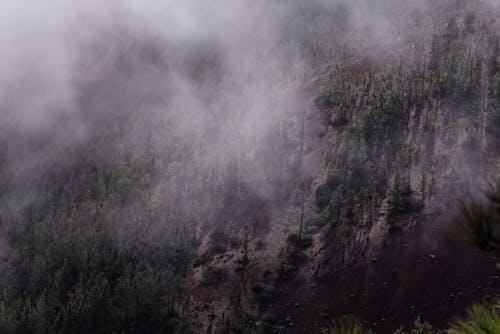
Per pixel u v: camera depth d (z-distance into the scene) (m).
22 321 100.69
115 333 101.88
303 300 115.69
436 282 107.75
